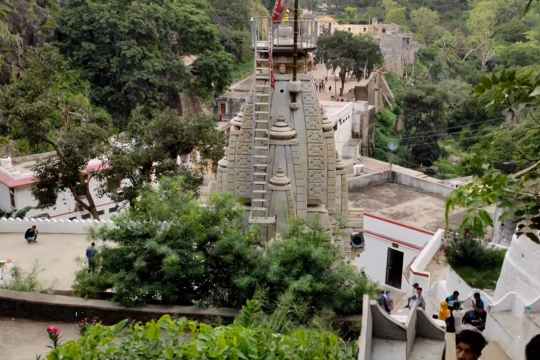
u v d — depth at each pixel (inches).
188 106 3331.7
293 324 539.5
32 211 1777.8
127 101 2979.8
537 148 272.8
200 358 361.1
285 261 621.6
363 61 3885.3
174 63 3115.2
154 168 1520.7
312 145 883.4
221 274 651.5
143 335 378.3
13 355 548.4
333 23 5236.2
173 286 632.4
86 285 661.9
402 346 445.1
